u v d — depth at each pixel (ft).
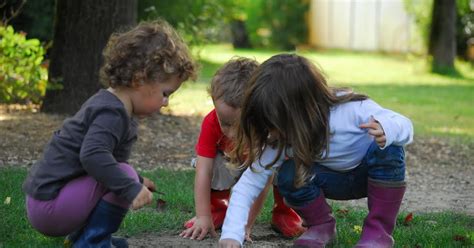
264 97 12.07
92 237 12.11
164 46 12.12
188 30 42.73
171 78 12.27
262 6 96.37
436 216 17.65
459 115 41.86
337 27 97.09
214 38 50.70
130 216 15.98
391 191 13.07
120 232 14.93
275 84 12.09
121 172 11.56
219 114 13.46
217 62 69.51
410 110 43.52
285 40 96.63
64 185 12.01
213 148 14.69
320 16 97.91
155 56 11.97
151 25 12.52
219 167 15.03
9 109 33.65
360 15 94.32
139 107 12.37
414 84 59.11
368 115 12.62
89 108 11.90
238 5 70.74
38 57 34.14
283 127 12.16
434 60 67.00
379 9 92.12
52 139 12.26
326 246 14.03
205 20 48.24
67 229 12.23
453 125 37.91
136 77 11.99
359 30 94.63
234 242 12.29
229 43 102.78
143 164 24.43
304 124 12.17
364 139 12.75
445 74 66.03
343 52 92.43
